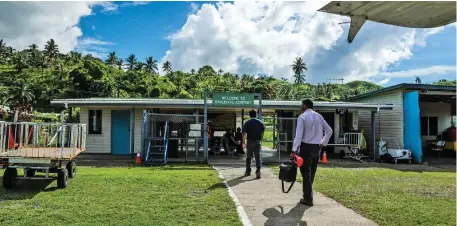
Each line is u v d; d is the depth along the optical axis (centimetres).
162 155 1419
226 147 1602
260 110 1298
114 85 10300
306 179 589
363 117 2006
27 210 536
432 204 606
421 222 497
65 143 902
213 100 1282
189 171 1022
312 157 584
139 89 10588
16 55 15688
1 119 1219
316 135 583
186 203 591
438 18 277
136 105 1440
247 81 13238
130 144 1603
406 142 1620
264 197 651
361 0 244
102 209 546
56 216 503
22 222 473
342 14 274
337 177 930
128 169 1070
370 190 732
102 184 758
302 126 574
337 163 1420
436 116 2111
